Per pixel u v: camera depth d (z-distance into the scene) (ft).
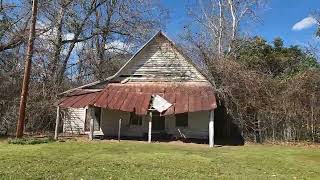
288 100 84.94
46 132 96.37
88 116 95.66
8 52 104.32
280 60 123.24
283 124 84.58
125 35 126.82
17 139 71.41
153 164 48.80
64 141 76.64
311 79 84.99
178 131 88.79
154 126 90.12
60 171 42.55
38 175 39.91
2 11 103.60
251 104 85.25
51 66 108.17
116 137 88.99
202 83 88.58
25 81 75.51
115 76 90.58
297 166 51.26
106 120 92.38
